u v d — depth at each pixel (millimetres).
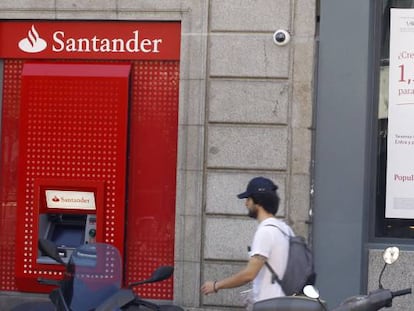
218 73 9328
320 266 9180
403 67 9391
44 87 9500
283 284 5922
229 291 9242
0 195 9734
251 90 9297
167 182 9508
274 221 6066
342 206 9164
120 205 9359
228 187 9305
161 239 9508
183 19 9367
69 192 9500
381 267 9172
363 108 9172
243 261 9273
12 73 9773
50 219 9641
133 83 9562
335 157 9188
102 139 9406
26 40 9711
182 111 9352
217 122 9344
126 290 5688
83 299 5672
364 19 9188
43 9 9578
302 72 9227
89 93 9430
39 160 9516
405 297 9148
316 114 9242
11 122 9742
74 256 5898
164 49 9508
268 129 9281
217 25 9336
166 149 9508
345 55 9195
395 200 9344
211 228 9312
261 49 9289
